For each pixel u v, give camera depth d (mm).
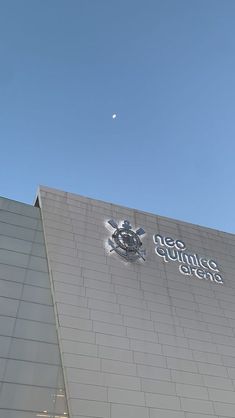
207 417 21953
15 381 19156
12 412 18078
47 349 21109
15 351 20328
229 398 23500
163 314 26328
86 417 19094
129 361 22516
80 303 24062
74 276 25438
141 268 28719
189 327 26438
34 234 27156
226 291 30766
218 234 35812
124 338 23562
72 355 21203
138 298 26406
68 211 29656
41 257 25859
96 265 26969
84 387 20156
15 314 21984
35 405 18719
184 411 21641
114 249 28891
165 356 23859
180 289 28797
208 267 31984
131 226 31484
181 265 30812
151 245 31031
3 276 23609
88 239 28422
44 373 20047
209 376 24078
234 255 34688
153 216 33625
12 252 25219
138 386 21562
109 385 20844
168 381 22609
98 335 22906
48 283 24500
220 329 27453
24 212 28359
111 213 31578
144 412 20594
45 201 29438
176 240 32719
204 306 28516
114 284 26422
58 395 19531
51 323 22453
